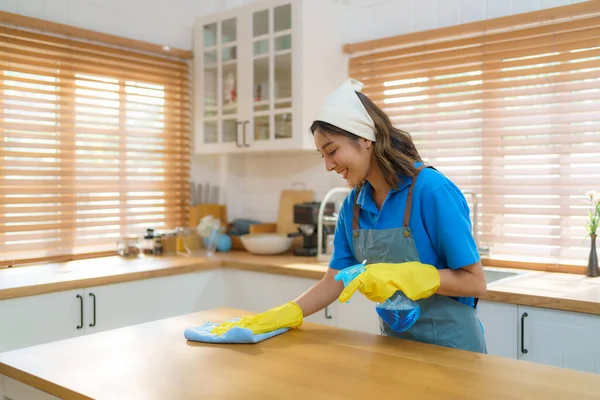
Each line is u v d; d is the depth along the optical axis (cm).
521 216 314
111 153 368
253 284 333
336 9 365
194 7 408
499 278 303
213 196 423
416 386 120
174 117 402
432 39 337
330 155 165
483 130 321
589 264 279
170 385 123
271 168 412
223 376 128
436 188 161
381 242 172
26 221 323
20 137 320
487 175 319
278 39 351
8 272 298
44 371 133
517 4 309
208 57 387
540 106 306
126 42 364
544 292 241
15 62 316
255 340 155
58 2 336
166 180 394
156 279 313
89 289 285
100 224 357
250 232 389
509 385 120
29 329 263
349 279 151
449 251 157
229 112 377
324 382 124
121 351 149
